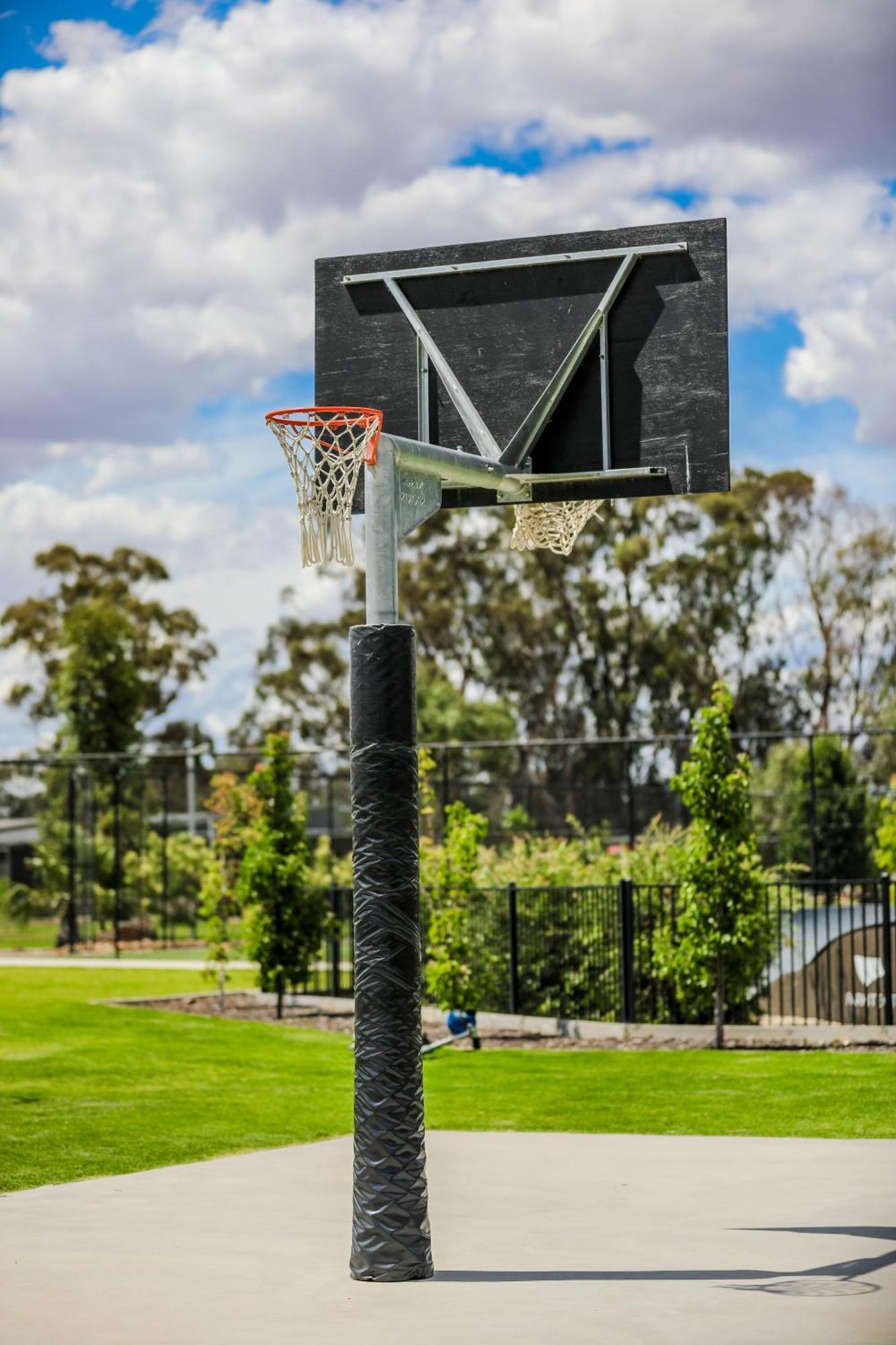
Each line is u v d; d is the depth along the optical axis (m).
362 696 7.34
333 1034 17.66
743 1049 15.73
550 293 8.80
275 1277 6.92
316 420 7.56
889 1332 5.89
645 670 52.84
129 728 39.41
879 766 51.97
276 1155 10.34
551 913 18.31
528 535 10.01
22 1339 5.91
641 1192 8.80
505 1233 7.78
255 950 19.27
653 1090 13.03
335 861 26.19
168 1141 10.89
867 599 52.62
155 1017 18.73
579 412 8.73
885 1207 8.28
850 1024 17.25
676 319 8.63
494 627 53.72
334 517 7.59
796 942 21.89
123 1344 5.83
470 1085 13.65
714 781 16.02
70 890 33.12
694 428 8.55
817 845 41.38
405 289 9.05
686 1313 6.18
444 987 16.69
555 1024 17.38
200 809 48.03
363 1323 6.11
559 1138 10.90
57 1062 14.79
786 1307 6.25
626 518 52.47
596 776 52.88
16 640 54.31
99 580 55.31
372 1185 6.92
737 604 52.38
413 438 8.95
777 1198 8.55
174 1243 7.64
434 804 29.69
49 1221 8.20
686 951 16.03
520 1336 5.88
